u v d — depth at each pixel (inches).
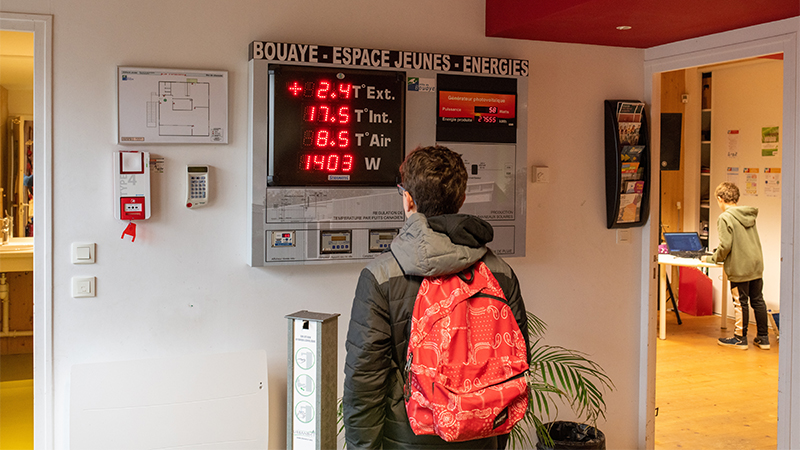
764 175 259.4
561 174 134.5
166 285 110.0
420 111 117.2
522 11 115.6
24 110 182.5
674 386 192.1
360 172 113.0
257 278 115.0
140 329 109.0
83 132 104.0
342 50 111.0
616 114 134.3
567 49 133.3
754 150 263.4
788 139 108.6
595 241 138.6
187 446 105.1
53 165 103.1
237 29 111.0
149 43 106.4
